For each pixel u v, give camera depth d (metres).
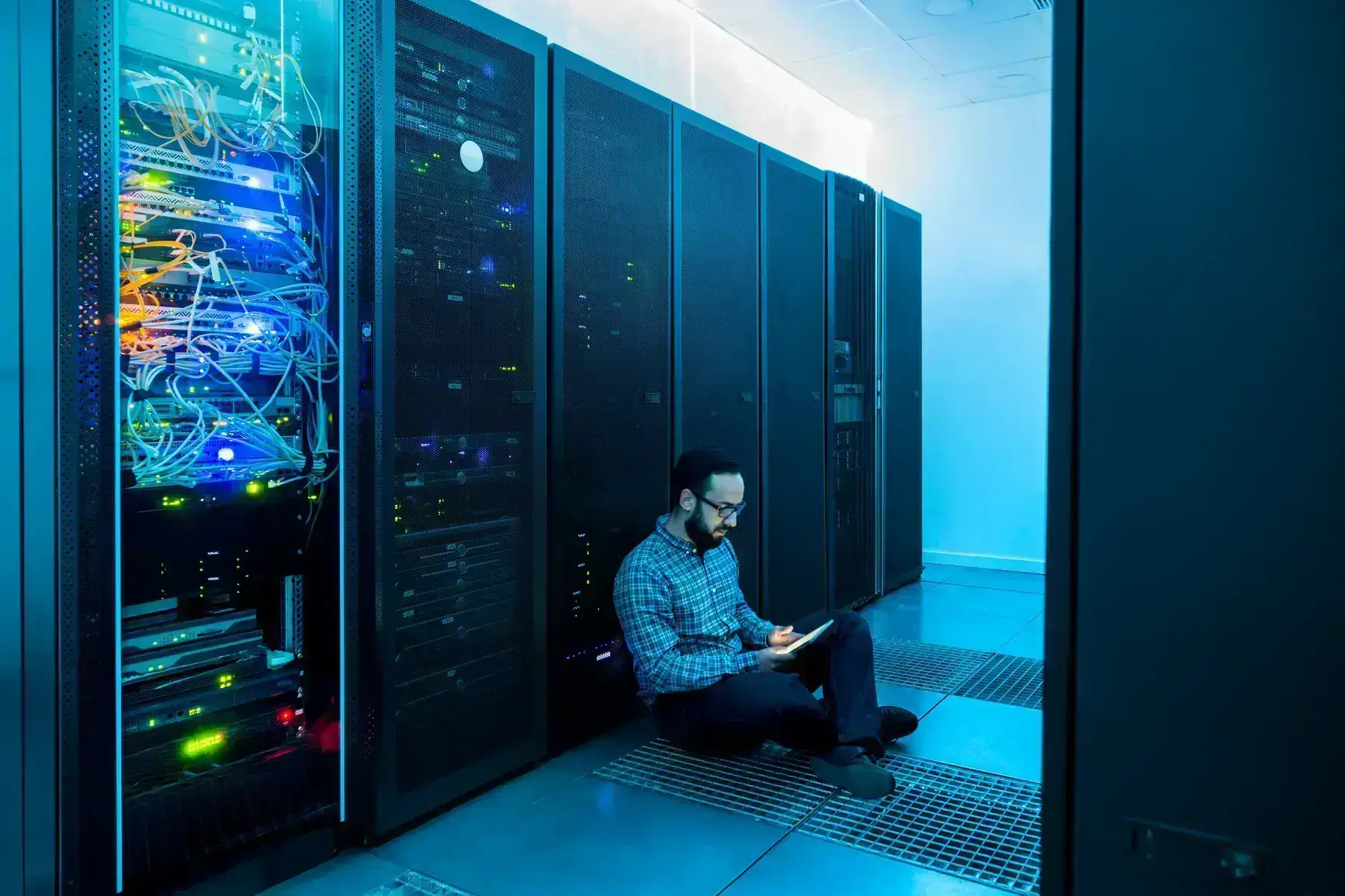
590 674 2.69
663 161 2.92
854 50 4.41
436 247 2.14
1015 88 5.03
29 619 1.54
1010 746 2.67
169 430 1.72
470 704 2.28
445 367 2.17
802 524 3.83
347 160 1.94
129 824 1.71
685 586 2.59
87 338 1.53
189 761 1.85
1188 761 0.58
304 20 1.91
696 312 3.09
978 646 3.79
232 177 1.79
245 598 1.93
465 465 2.25
